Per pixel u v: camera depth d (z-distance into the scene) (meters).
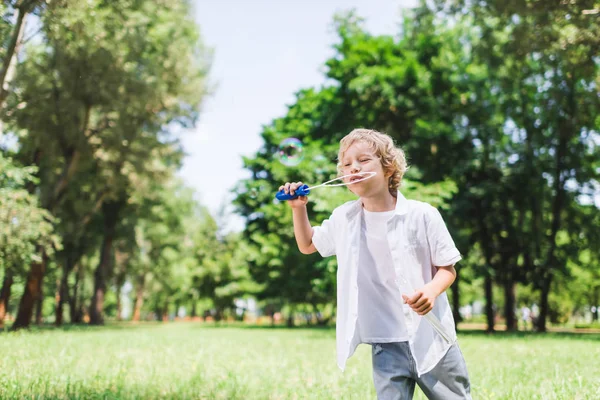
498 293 42.94
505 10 12.98
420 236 2.49
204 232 39.00
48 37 14.81
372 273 2.57
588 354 8.25
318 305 33.94
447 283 2.38
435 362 2.38
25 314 19.89
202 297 38.97
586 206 23.34
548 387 4.73
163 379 5.51
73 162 20.14
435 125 18.48
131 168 22.16
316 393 4.59
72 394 4.43
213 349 9.48
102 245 30.53
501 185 21.17
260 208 24.81
